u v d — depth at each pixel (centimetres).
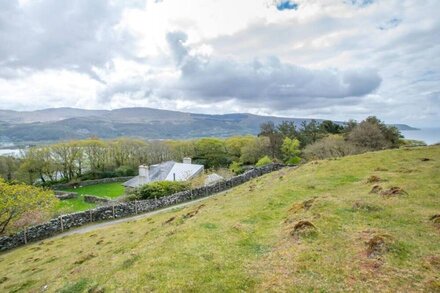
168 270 1325
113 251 2038
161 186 5303
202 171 7431
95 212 4100
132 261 1547
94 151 10619
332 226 1579
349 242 1391
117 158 11206
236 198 2839
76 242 2870
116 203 4931
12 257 2803
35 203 3781
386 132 7412
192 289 1164
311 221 1664
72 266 1977
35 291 1672
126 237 2547
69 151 10106
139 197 5166
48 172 9694
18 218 3728
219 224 1883
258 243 1552
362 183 2438
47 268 2141
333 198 2038
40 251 2797
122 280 1332
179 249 1527
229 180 5931
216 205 2680
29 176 9250
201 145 11556
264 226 1792
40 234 3509
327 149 7056
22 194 3688
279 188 2680
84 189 8781
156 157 11669
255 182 4097
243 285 1171
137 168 11125
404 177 2408
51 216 4288
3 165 9131
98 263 1800
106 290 1285
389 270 1141
